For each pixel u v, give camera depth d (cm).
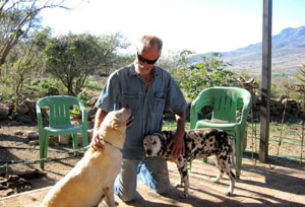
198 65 709
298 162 521
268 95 504
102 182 271
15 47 1346
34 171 480
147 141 330
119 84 335
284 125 918
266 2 491
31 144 668
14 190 404
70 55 1395
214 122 481
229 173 370
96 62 1532
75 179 258
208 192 376
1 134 743
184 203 345
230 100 496
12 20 955
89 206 265
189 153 358
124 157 339
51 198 255
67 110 582
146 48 302
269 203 349
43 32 1381
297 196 371
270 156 556
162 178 362
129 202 344
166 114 970
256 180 424
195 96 702
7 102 939
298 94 994
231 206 339
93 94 1557
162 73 348
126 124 289
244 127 448
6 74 1061
